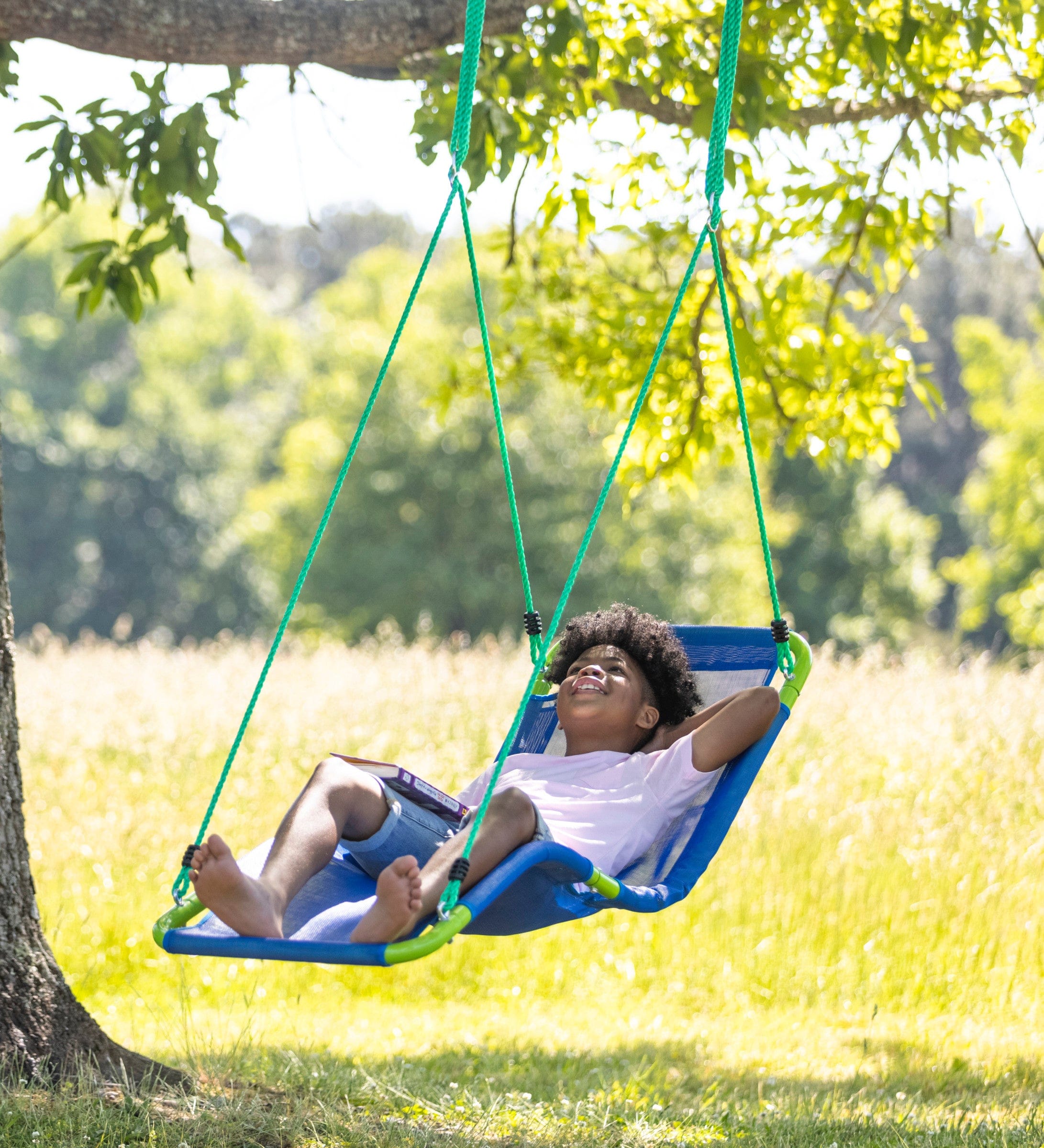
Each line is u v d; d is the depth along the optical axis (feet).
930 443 231.71
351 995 31.63
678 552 146.51
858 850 35.96
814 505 163.12
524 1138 19.80
